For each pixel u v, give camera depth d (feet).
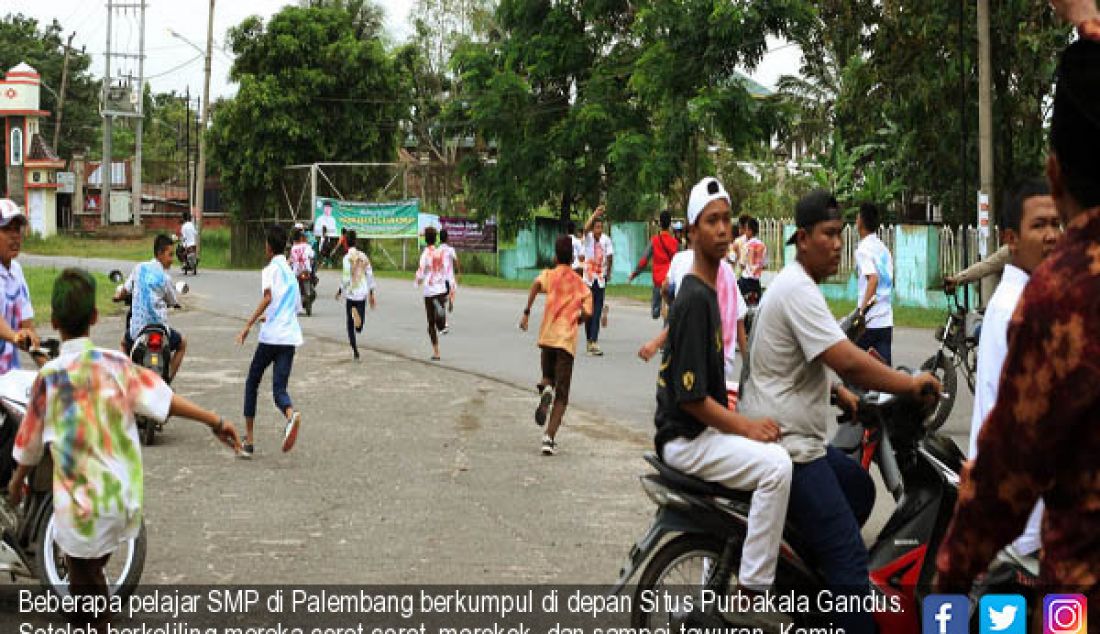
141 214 209.56
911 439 15.61
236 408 37.04
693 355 14.53
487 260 125.59
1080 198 7.82
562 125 114.11
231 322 65.57
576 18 115.03
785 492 14.23
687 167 107.55
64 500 15.48
